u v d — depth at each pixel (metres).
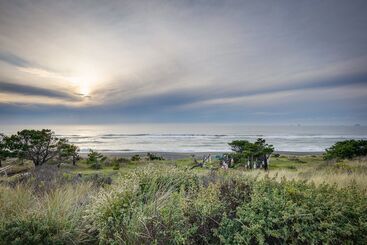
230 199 3.29
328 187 3.61
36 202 4.12
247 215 2.84
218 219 2.96
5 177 7.11
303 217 2.67
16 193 4.32
